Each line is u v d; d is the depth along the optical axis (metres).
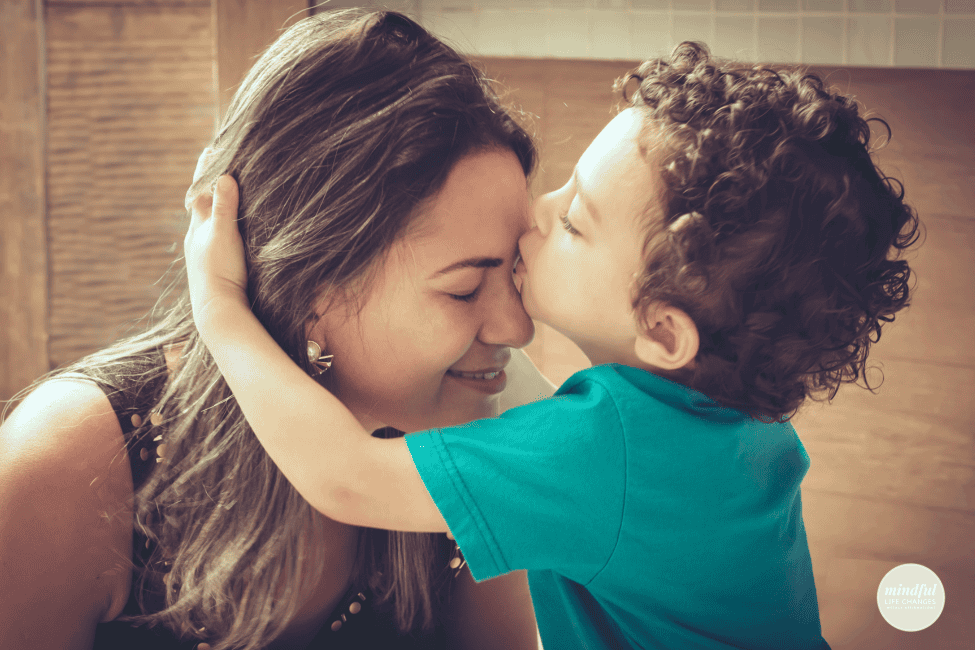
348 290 0.71
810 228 0.71
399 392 0.76
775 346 0.74
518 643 1.06
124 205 2.03
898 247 0.81
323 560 0.85
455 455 0.70
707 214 0.70
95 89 1.99
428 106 0.71
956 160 1.91
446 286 0.71
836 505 2.07
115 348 0.90
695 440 0.73
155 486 0.80
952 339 1.97
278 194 0.73
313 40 0.75
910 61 1.88
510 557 0.70
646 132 0.74
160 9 1.94
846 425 2.05
